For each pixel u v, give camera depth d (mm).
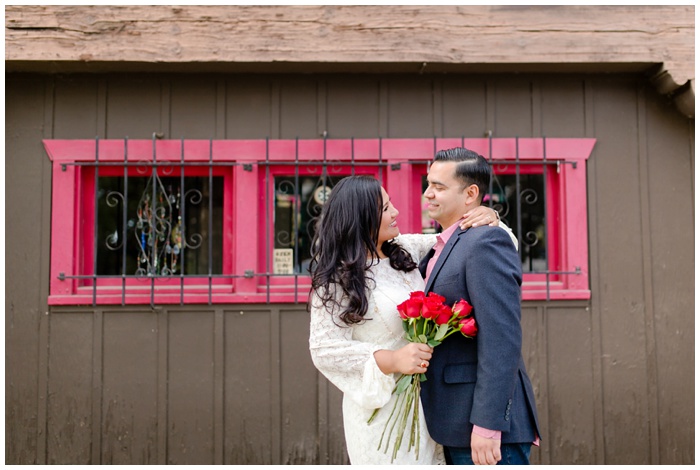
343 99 2818
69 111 2775
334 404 2717
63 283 2713
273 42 2631
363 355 1586
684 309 2768
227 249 2824
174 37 2619
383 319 1650
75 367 2699
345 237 1660
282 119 2807
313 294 1729
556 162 2812
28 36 2582
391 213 1738
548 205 2865
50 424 2682
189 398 2709
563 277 2797
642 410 2730
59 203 2732
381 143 2779
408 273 1781
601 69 2771
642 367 2746
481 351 1524
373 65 2693
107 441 2688
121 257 2789
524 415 1640
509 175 2850
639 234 2791
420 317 1539
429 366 1683
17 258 2715
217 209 2832
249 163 2764
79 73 2783
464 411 1590
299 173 2832
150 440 2691
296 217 2791
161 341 2721
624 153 2816
